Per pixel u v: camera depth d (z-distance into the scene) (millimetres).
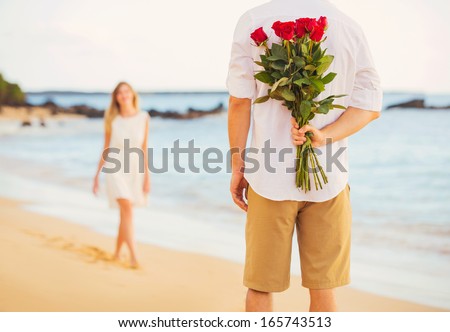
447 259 5176
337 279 2652
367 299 4258
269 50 2504
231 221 6465
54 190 8031
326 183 2572
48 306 3920
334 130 2557
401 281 4648
